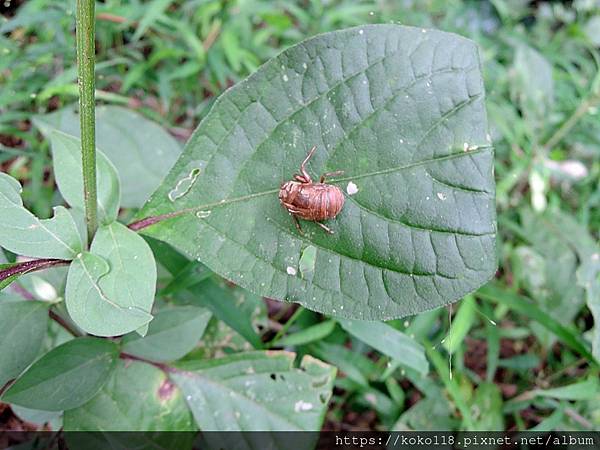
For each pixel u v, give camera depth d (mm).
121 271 176
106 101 347
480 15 476
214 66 360
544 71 394
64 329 246
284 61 194
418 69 189
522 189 398
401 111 189
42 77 340
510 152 399
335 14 385
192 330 233
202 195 197
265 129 196
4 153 334
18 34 358
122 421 228
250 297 287
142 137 285
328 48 193
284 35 392
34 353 202
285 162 195
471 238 182
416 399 318
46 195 315
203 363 240
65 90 311
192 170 197
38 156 317
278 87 195
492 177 184
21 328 201
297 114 195
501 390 331
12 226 173
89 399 217
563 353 336
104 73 354
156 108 372
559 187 406
